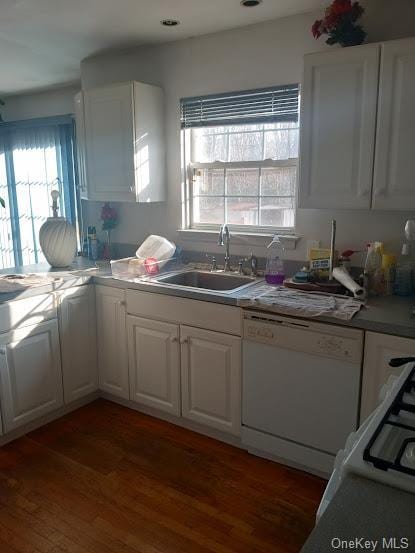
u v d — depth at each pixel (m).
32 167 4.70
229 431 2.56
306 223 2.78
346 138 2.29
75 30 2.87
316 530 0.76
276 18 2.68
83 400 3.12
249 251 3.02
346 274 2.41
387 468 0.87
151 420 2.92
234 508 2.12
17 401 2.66
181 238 3.29
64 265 3.27
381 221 2.54
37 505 2.15
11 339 2.58
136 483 2.31
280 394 2.31
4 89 4.43
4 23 2.74
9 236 5.11
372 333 1.99
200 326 2.54
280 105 2.76
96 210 3.78
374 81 2.17
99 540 1.94
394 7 2.35
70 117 4.25
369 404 2.06
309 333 2.15
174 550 1.89
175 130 3.19
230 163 3.07
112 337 3.00
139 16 2.64
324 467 2.25
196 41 3.00
